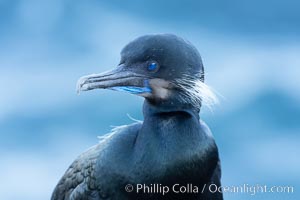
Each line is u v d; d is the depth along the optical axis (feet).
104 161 40.24
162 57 39.14
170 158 38.50
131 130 40.42
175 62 39.06
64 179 43.96
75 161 43.47
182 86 39.09
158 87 39.27
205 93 39.50
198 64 39.47
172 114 39.22
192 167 38.73
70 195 43.06
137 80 39.52
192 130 38.91
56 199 44.65
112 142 40.34
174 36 39.63
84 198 41.88
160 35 39.65
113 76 39.93
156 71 39.29
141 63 39.65
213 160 39.55
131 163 39.27
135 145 39.45
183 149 38.58
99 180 40.55
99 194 40.81
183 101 39.19
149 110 39.50
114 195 40.19
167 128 38.86
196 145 38.75
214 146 39.55
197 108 39.50
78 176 42.47
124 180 39.52
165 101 39.22
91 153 42.11
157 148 38.68
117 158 39.70
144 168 38.88
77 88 40.22
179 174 38.70
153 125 39.11
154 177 38.78
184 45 39.40
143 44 39.55
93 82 40.09
